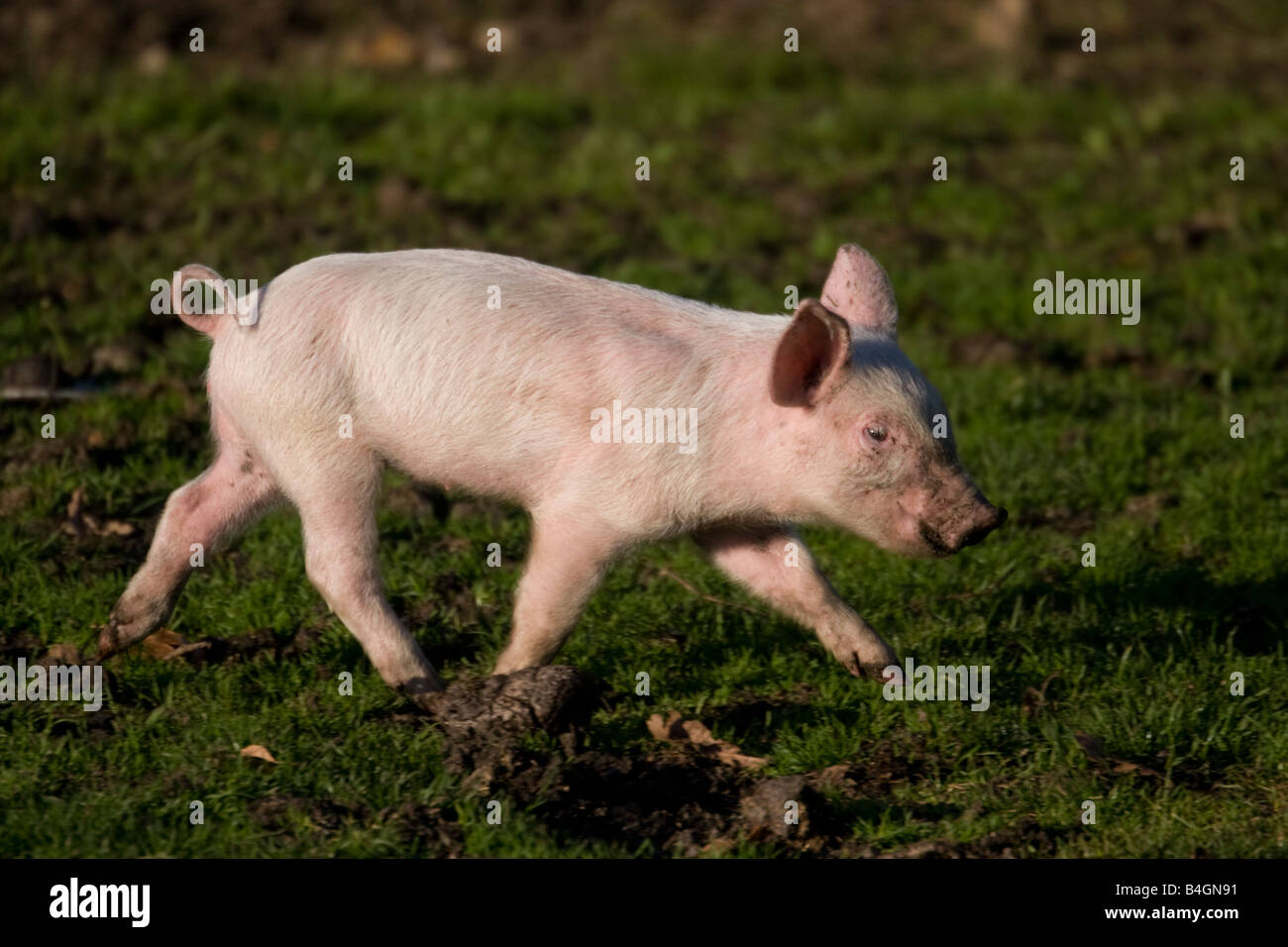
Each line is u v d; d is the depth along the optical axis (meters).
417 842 4.38
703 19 15.24
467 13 15.23
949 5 15.66
